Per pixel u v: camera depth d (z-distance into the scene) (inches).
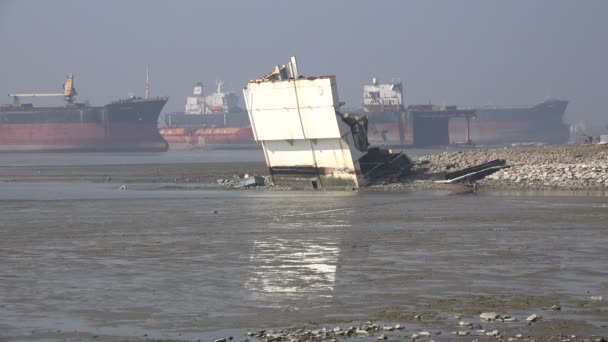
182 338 2185.0
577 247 3801.7
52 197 7628.0
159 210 6087.6
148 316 2433.6
